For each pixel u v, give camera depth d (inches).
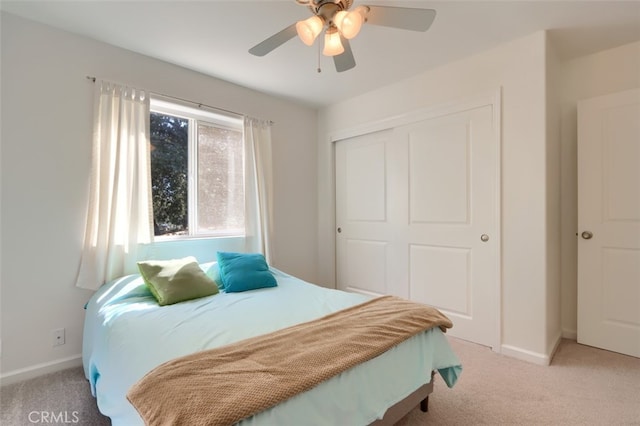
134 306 70.4
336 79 111.4
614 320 88.0
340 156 138.8
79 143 82.8
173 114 103.0
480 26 79.5
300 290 86.5
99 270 83.0
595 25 79.3
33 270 76.4
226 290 86.7
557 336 94.4
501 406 64.0
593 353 87.4
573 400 65.6
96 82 84.4
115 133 86.4
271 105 127.6
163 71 97.3
